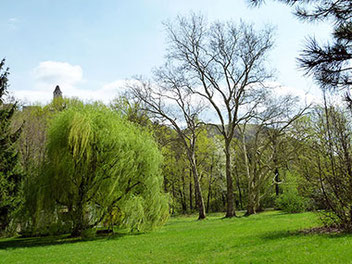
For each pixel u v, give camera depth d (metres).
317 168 13.99
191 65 32.22
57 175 19.38
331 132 13.62
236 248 12.30
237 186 51.06
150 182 21.27
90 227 19.84
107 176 19.47
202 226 24.02
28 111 33.09
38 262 12.71
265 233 15.45
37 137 30.38
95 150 19.66
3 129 19.53
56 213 19.59
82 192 19.59
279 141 32.66
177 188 50.22
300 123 27.94
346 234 12.05
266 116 31.27
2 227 19.06
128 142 20.67
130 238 19.22
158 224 21.97
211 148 45.34
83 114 20.25
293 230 15.29
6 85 20.47
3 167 18.91
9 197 18.50
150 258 12.30
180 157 42.22
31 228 19.75
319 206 14.82
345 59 5.45
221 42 31.16
